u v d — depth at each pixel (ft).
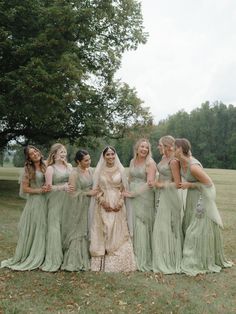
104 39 71.15
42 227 21.57
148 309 15.90
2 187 72.90
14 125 69.31
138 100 73.36
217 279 19.57
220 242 21.62
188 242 21.06
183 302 16.58
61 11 49.96
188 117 298.35
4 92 51.47
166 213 21.47
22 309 15.72
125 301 16.67
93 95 67.05
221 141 281.74
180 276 19.95
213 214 20.99
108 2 57.06
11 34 52.08
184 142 21.35
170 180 21.99
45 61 49.55
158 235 21.29
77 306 16.14
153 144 233.55
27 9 52.39
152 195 22.22
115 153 21.95
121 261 20.76
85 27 53.83
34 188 21.94
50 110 49.42
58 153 22.21
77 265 20.80
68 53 51.49
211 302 16.62
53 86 48.73
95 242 21.09
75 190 21.48
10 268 20.84
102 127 68.28
